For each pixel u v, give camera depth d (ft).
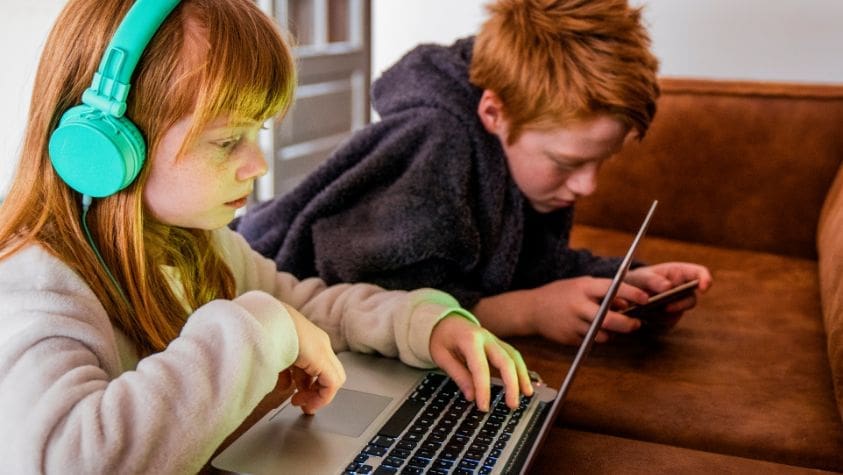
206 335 2.31
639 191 5.70
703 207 5.59
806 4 6.19
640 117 3.91
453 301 3.29
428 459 2.46
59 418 2.14
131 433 2.15
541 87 3.83
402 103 4.23
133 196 2.50
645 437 3.05
